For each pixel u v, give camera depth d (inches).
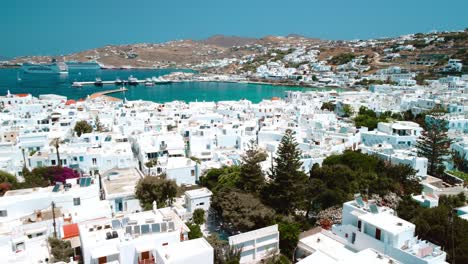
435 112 5565.9
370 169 3248.0
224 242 2042.3
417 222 2126.0
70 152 3508.9
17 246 1847.9
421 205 2544.3
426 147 3727.9
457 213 2438.5
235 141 4448.8
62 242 1849.2
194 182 3467.0
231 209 2388.0
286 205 2709.2
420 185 3046.3
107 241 1739.7
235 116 6117.1
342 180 2933.1
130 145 4037.9
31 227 2041.1
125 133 4778.5
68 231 1972.2
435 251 1841.8
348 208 2139.5
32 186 2859.3
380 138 4215.1
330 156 3506.4
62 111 5807.1
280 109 6594.5
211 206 2645.2
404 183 3041.3
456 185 3284.9
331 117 5679.1
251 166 2952.8
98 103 7332.7
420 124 5310.0
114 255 1679.4
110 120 5383.9
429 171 3678.6
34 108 6107.3
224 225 2536.9
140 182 2701.8
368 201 2278.5
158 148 3846.0
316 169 3161.9
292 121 5241.1
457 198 2741.1
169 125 5128.0
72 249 1841.8
